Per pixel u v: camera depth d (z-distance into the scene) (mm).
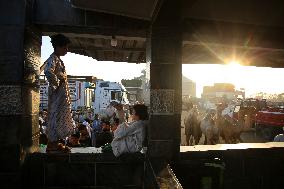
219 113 12570
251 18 5152
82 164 4559
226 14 5031
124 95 21125
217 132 11391
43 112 12539
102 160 4582
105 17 4781
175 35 4742
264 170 5113
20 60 4266
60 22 4707
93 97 19781
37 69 4965
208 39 5172
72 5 4461
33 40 4688
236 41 5289
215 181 4605
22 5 4312
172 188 3289
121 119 12438
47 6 4695
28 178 4488
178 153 4715
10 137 4207
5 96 4238
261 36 5383
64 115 4633
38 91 5078
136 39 5312
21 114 4246
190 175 4738
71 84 18719
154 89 4703
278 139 7352
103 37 5176
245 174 5031
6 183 4188
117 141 4641
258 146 5301
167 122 4691
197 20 5113
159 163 4355
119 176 4605
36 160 4520
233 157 5004
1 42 4270
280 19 5164
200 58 7012
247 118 18188
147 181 4383
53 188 4512
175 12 4738
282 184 5164
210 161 4785
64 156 4559
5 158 4188
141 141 4719
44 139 7965
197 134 12445
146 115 4918
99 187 4562
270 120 15258
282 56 6559
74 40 6004
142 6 4195
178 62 4754
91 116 16766
